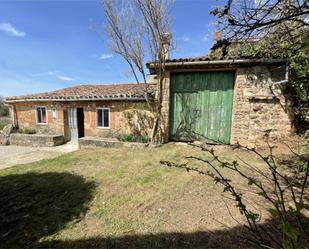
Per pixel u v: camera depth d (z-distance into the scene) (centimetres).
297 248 100
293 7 220
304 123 711
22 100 1182
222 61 662
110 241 263
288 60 536
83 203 367
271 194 350
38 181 482
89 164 605
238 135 706
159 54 723
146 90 802
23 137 1132
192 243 251
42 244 264
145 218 311
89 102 1022
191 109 784
